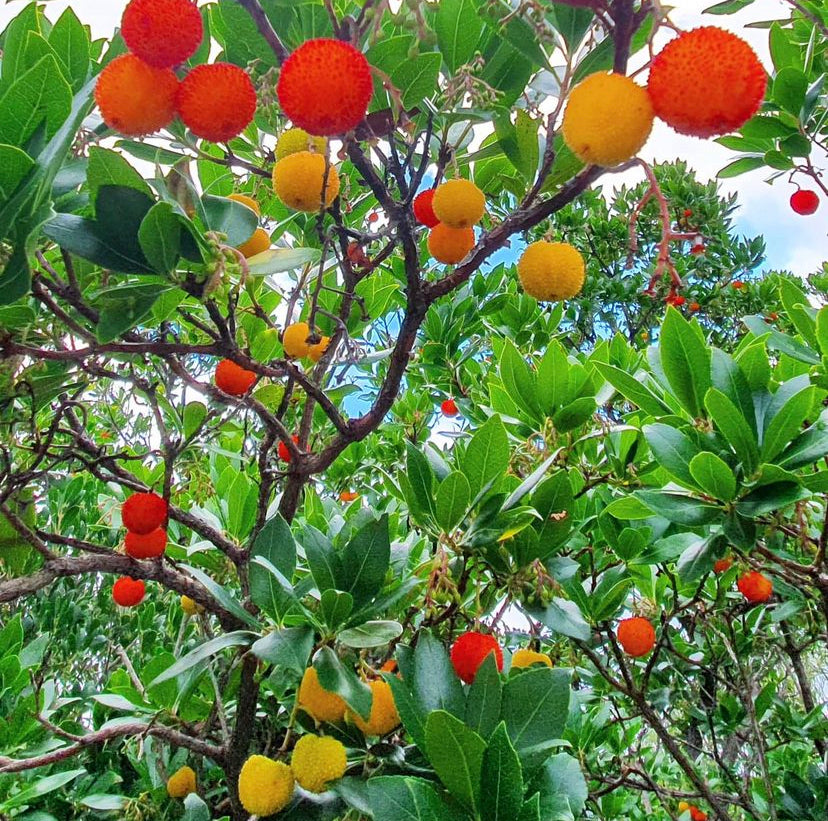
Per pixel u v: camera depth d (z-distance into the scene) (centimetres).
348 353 29
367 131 24
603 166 19
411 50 25
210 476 48
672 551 42
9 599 28
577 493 45
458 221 26
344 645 29
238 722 32
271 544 29
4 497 29
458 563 32
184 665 26
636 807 62
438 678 26
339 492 68
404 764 28
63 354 24
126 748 47
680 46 17
